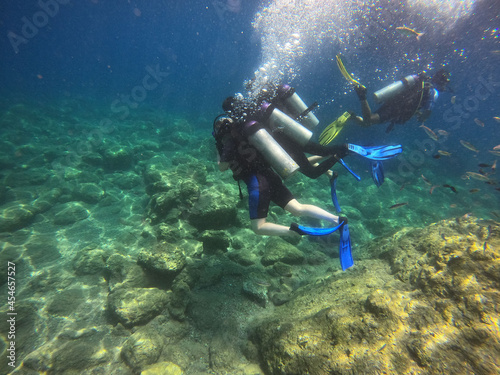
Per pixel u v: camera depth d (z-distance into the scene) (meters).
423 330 1.89
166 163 7.76
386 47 15.88
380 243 3.60
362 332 2.04
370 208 6.86
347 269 3.30
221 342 2.79
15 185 6.17
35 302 3.31
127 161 7.95
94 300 3.41
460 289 2.02
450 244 2.48
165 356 2.71
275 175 3.21
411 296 2.19
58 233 4.82
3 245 4.23
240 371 2.42
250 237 4.78
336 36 14.90
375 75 17.34
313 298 2.93
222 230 4.52
